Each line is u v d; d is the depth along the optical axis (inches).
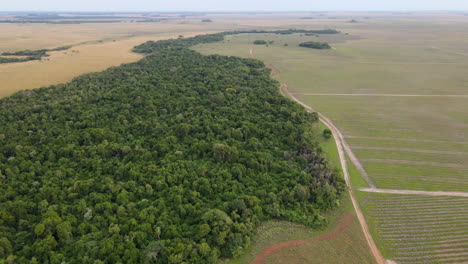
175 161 2987.2
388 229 2400.3
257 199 2456.9
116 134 3444.9
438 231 2388.0
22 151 2999.5
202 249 1974.7
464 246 2246.6
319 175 2812.5
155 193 2554.1
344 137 3922.2
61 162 2933.1
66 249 1999.3
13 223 2171.5
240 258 2070.6
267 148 3346.5
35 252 1927.9
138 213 2278.5
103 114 3914.9
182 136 3503.9
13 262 1846.7
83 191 2549.2
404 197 2770.7
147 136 3503.9
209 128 3572.8
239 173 2785.4
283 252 2140.7
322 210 2541.8
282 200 2539.4
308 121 4001.0
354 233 2345.0
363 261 2111.2
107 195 2474.2
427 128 4178.2
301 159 3097.9
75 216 2271.2
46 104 4124.0
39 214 2284.7
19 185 2566.4
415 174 3132.4
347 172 3157.0
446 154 3523.6
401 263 2113.7
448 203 2696.9
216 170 2861.7
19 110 3875.5
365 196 2780.5
